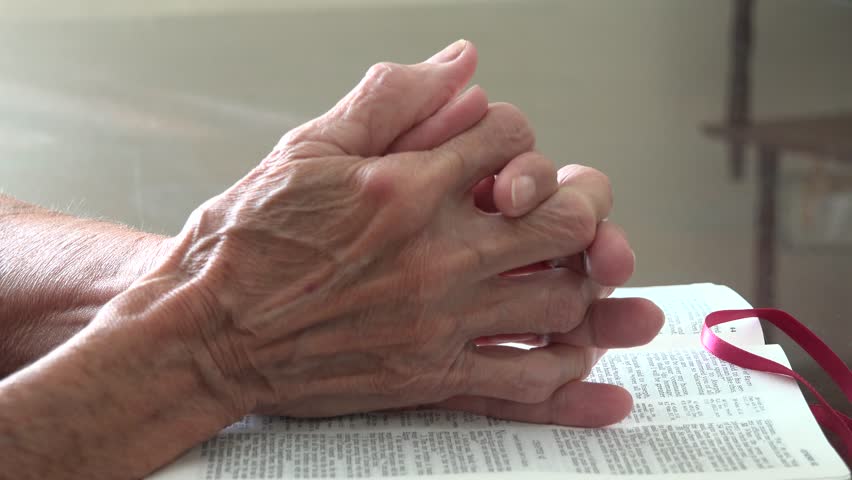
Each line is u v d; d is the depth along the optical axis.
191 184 1.12
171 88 1.50
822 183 1.13
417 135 0.74
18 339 0.79
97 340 0.70
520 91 1.50
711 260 0.96
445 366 0.73
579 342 0.75
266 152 1.22
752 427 0.73
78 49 1.73
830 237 1.00
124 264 0.79
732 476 0.69
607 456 0.71
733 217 1.05
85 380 0.69
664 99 1.45
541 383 0.73
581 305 0.74
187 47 1.74
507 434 0.73
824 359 0.79
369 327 0.72
